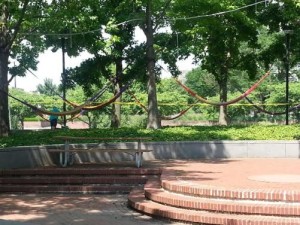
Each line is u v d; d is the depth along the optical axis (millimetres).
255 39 23828
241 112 38344
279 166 13258
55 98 37531
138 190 11078
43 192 11625
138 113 35812
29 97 38094
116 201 10594
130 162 14719
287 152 15953
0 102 16672
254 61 24953
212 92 42688
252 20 21938
